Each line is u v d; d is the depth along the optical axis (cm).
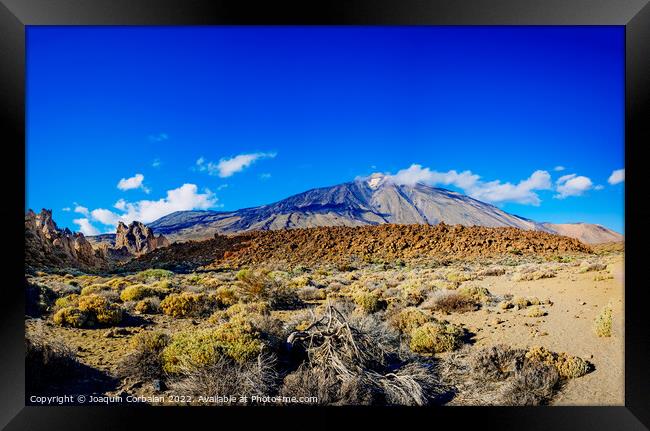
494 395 569
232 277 1560
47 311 851
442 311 898
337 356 589
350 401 552
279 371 599
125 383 591
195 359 580
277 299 1052
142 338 645
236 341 609
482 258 2008
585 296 977
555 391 578
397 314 809
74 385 586
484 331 762
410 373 594
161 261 2267
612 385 586
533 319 820
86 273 1720
